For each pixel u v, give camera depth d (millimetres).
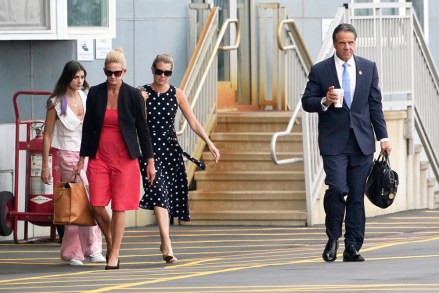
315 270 32812
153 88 37938
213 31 50812
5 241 43344
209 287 29344
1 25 44219
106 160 35844
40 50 45625
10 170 43500
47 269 36875
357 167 35062
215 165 49562
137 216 47469
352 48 35031
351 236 35094
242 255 39219
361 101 35000
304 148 46656
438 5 59969
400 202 51344
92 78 46844
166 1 50156
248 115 50719
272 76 54344
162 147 37625
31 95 45375
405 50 51531
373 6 50031
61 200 36281
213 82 50812
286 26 53969
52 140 38750
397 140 51000
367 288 27969
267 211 47375
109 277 33312
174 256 39375
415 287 27938
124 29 49031
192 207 48062
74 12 45156
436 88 54094
